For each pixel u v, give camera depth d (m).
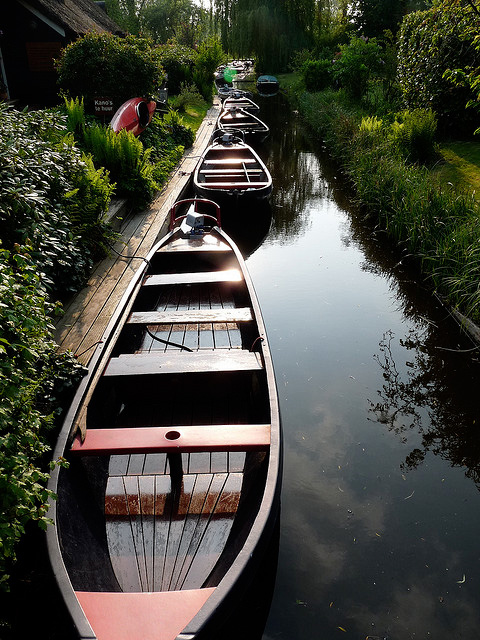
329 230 9.67
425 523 3.61
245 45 31.83
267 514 2.60
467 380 5.26
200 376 3.92
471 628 2.92
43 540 2.71
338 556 3.34
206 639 2.07
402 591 3.12
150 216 8.80
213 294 6.34
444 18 10.50
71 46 12.46
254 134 16.73
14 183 4.68
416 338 6.00
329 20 31.97
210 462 3.66
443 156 11.23
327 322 6.37
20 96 16.27
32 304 3.25
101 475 3.49
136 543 3.03
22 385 2.88
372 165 10.41
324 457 4.23
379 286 7.34
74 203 6.27
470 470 4.12
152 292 6.13
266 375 3.78
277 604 3.03
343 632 2.88
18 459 2.53
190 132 14.94
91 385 3.59
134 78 12.57
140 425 4.04
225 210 9.55
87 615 2.23
